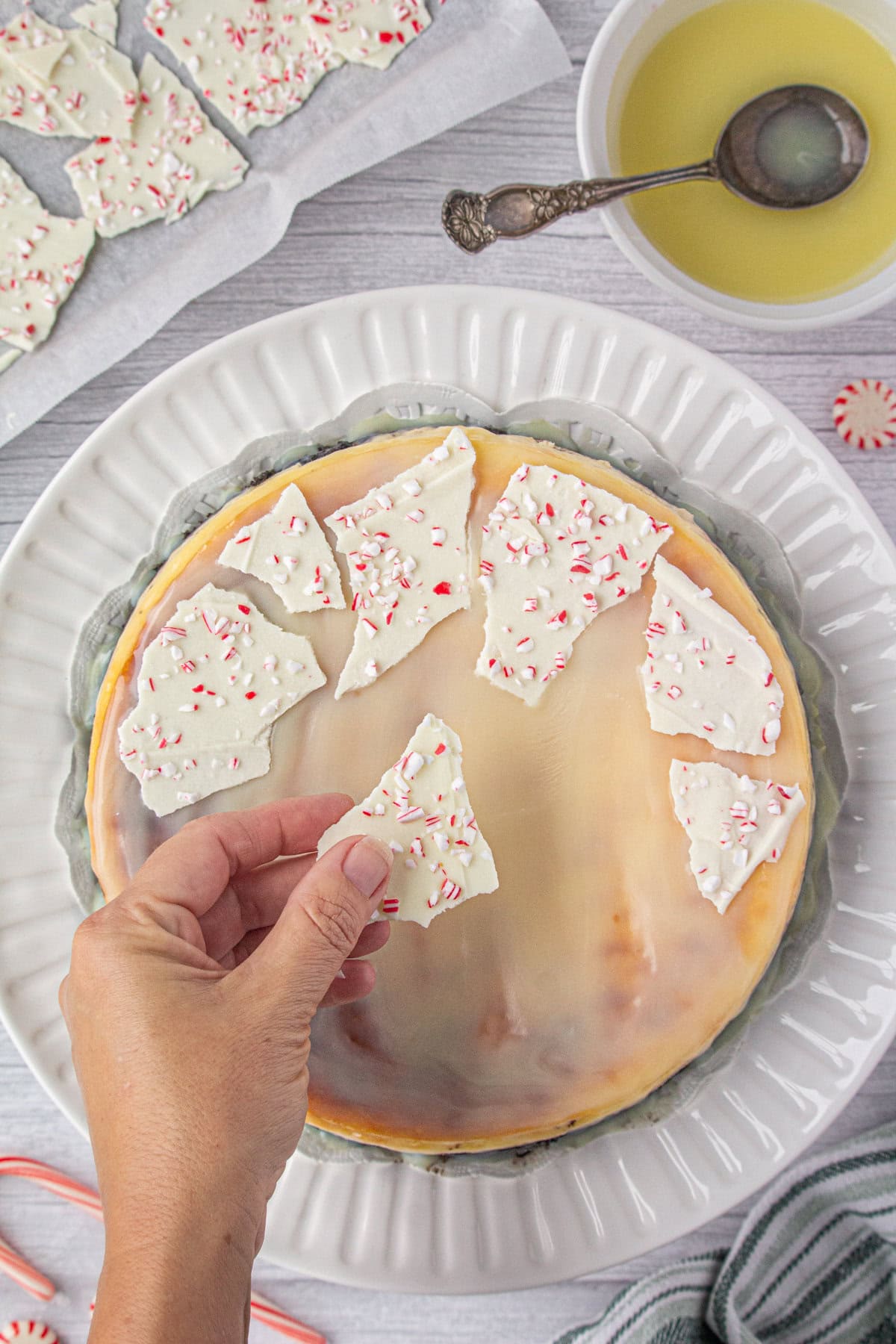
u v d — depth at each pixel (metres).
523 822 0.48
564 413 0.52
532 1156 0.50
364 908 0.42
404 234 0.58
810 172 0.53
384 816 0.47
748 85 0.53
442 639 0.48
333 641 0.48
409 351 0.53
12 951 0.51
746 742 0.48
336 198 0.58
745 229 0.54
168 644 0.48
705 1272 0.55
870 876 0.51
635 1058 0.48
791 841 0.48
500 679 0.48
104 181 0.59
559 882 0.48
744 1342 0.53
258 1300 0.56
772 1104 0.50
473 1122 0.49
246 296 0.58
